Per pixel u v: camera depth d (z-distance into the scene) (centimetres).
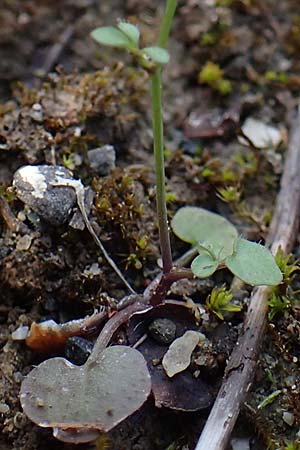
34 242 18
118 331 17
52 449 17
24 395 16
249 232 19
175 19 21
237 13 21
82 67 21
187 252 18
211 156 20
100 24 21
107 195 18
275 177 19
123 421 17
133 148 19
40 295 18
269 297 18
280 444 17
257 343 17
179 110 20
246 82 20
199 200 19
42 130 19
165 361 17
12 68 21
